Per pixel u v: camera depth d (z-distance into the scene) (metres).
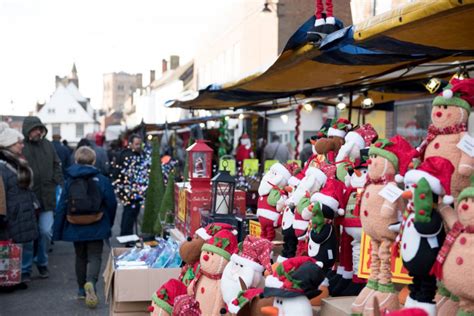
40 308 7.11
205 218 5.66
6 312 6.93
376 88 8.16
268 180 4.72
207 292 3.83
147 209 9.04
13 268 7.78
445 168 2.60
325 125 4.66
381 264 3.21
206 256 3.86
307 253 3.84
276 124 20.02
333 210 3.63
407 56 4.99
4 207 7.59
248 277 3.55
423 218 2.60
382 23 3.62
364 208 3.23
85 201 6.84
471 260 2.45
